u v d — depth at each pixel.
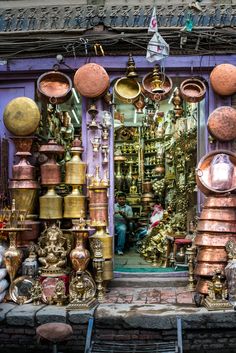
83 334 4.86
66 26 6.24
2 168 6.18
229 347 4.85
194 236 6.23
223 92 6.01
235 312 4.78
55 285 5.32
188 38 6.13
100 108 6.23
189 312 4.82
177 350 4.07
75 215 5.84
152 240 7.42
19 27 6.30
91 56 6.26
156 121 9.34
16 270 5.49
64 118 7.32
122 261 7.72
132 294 5.68
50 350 4.95
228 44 6.16
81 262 5.36
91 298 5.21
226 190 5.44
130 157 11.78
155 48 5.98
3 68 6.27
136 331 4.83
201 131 6.48
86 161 6.20
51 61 6.26
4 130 6.43
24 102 6.05
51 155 5.97
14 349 4.98
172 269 6.55
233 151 6.16
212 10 6.16
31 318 4.86
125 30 6.18
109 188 6.26
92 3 6.28
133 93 6.22
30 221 5.88
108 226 6.10
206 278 5.29
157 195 10.39
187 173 7.72
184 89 6.13
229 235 5.32
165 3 6.22
